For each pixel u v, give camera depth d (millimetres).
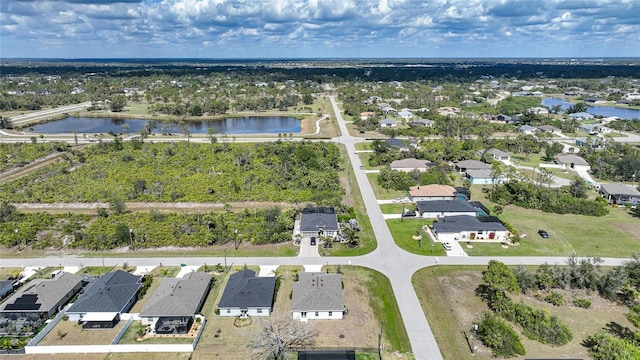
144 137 156500
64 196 96062
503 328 50281
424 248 73875
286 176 108938
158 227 79688
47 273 65875
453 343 50375
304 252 72062
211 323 53781
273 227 78562
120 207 86875
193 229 78562
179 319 53062
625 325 53844
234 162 122000
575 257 68375
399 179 104938
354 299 58719
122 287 58312
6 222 82062
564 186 103125
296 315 54375
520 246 75312
